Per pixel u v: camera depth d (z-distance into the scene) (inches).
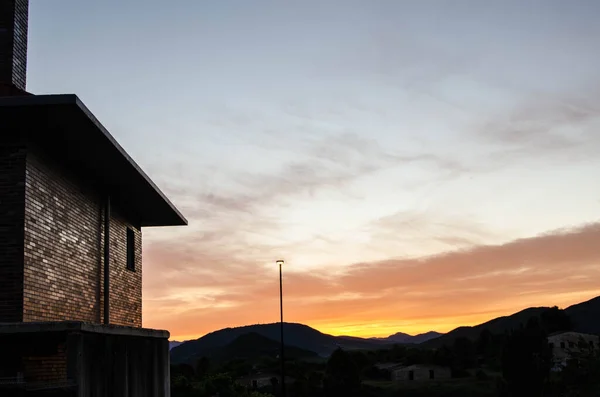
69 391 326.0
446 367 3735.2
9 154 453.1
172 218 798.5
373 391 3068.4
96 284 596.4
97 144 495.2
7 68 509.0
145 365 460.1
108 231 626.5
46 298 475.8
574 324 4288.9
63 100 413.7
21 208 445.1
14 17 519.8
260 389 2509.8
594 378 1274.6
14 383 312.2
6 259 438.0
